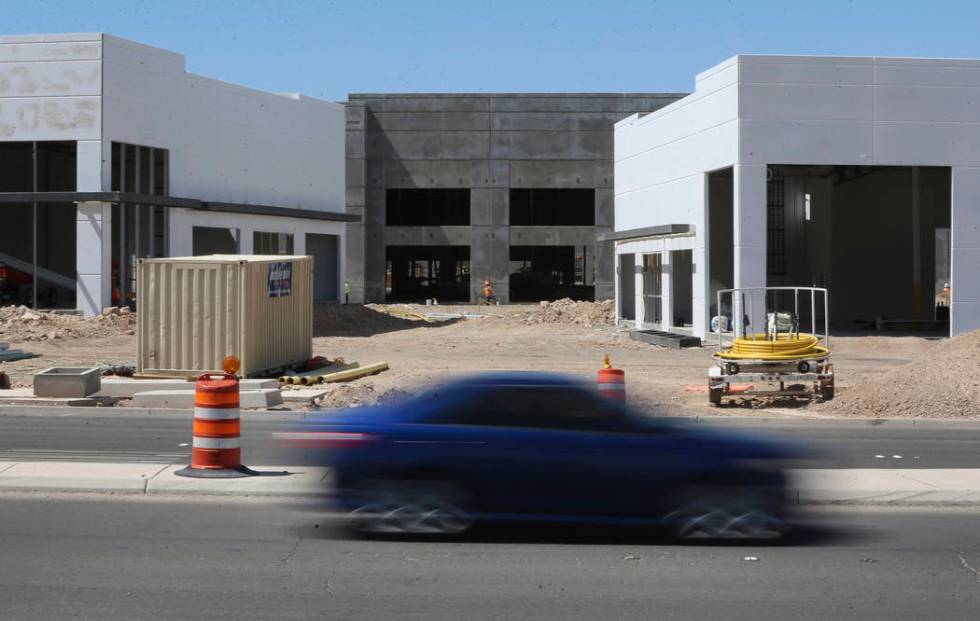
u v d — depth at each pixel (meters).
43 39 41.44
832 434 18.41
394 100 71.94
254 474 13.06
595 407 10.40
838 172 46.72
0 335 36.41
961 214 36.09
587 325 47.75
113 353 34.25
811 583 8.85
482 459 10.29
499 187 72.06
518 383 10.52
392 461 10.41
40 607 7.99
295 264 28.12
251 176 51.81
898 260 47.94
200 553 9.72
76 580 8.76
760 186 35.25
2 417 20.23
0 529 10.62
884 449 16.42
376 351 36.44
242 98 50.94
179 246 45.75
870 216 47.91
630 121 47.03
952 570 9.31
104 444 16.36
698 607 8.13
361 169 71.50
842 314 48.06
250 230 50.81
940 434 18.48
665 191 42.38
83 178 41.47
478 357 34.25
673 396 23.64
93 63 41.25
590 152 72.00
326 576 8.95
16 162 47.06
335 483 10.50
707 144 37.94
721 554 9.88
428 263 72.75
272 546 10.02
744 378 21.83
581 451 10.22
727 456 10.26
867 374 28.61
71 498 12.20
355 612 7.92
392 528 10.44
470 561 9.52
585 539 10.46
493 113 72.00
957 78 35.91
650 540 10.42
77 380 22.50
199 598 8.26
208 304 25.17
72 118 41.38
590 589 8.62
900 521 11.41
